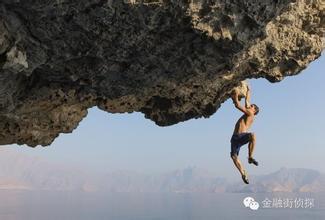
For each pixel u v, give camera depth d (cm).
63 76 1322
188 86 1569
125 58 1175
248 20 1045
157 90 1544
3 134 1590
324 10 1339
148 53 1154
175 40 1112
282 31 1359
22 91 1375
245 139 1602
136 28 1048
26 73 1170
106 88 1344
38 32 1052
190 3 989
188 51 1157
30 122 1558
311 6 1327
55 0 945
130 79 1288
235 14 1027
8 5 967
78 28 1049
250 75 1513
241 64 1434
